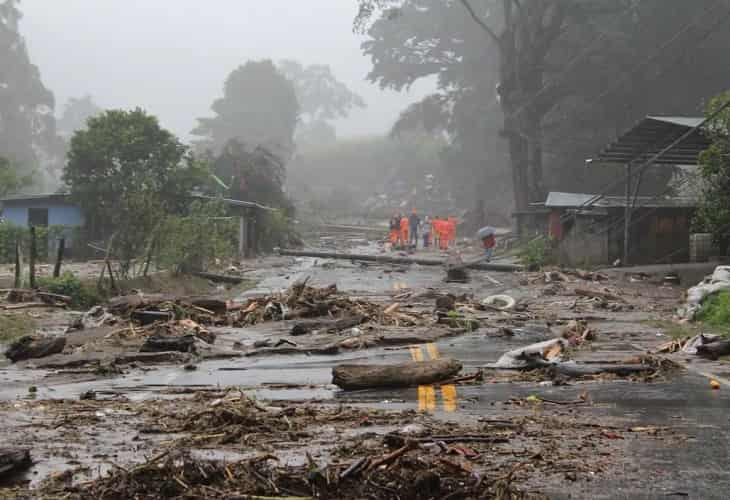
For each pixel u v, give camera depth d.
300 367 23.88
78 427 15.20
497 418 15.55
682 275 49.34
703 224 53.56
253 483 10.73
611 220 60.59
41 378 22.34
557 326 33.28
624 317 35.28
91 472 11.97
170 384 21.03
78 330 32.38
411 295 43.91
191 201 66.56
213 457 12.56
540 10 96.00
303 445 13.37
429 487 10.36
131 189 63.31
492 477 11.37
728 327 30.28
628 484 11.20
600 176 106.56
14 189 82.69
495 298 40.91
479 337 30.28
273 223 86.12
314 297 37.19
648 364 21.91
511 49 97.25
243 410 15.16
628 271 52.69
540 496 10.64
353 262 69.25
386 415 15.88
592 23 105.38
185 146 66.69
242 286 50.41
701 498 10.62
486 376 21.12
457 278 54.25
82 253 64.38
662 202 64.38
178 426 15.02
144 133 65.44
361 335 29.95
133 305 34.84
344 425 15.00
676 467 12.04
